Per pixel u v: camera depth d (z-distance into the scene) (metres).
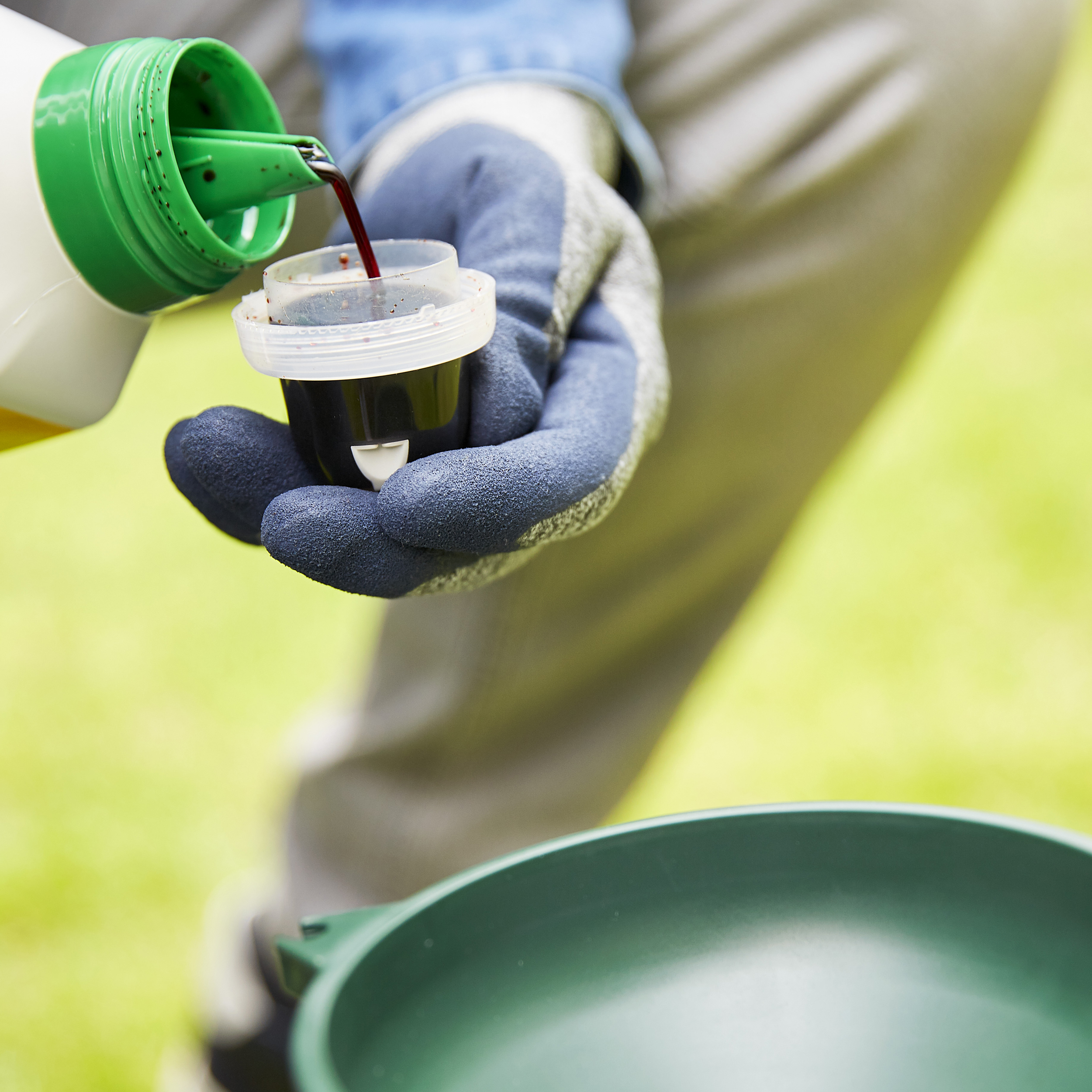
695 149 1.70
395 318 1.00
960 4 1.78
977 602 3.57
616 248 1.26
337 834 2.07
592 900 1.02
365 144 1.38
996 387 4.92
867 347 1.92
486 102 1.32
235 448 1.05
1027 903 0.99
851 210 1.78
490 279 1.06
